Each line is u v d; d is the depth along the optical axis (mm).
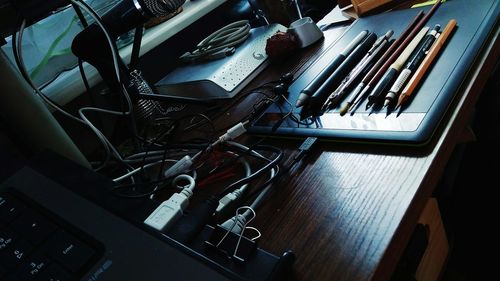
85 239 312
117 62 588
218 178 464
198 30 1027
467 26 544
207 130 600
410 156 384
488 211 917
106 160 562
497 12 543
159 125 666
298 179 413
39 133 448
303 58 701
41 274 295
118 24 599
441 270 827
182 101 657
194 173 467
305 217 362
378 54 573
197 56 778
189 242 329
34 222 334
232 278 260
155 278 274
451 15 596
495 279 907
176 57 972
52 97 689
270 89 633
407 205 333
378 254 302
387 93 465
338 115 477
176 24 898
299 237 343
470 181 914
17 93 429
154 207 362
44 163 403
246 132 526
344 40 681
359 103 481
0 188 375
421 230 642
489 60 484
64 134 473
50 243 314
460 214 958
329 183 391
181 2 606
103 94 674
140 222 315
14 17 713
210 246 322
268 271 297
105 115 752
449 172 786
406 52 535
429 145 385
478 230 943
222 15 1047
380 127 422
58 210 344
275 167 440
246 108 612
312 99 515
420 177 355
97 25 602
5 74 422
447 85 438
